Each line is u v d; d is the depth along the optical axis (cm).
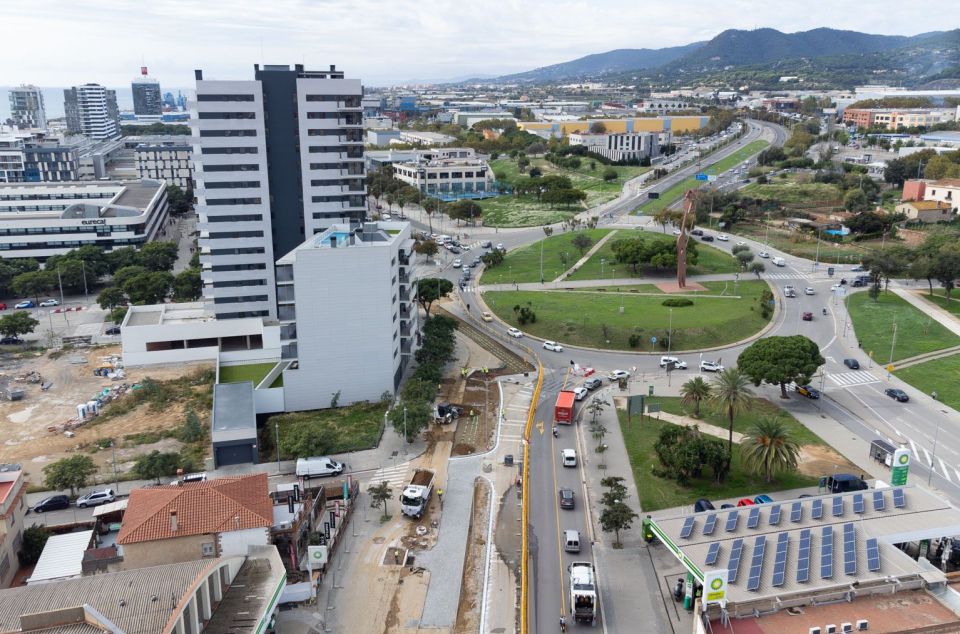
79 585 6812
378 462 11294
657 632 7494
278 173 17000
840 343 16425
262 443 12138
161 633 6044
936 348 15788
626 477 10650
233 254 16850
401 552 8981
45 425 12812
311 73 17762
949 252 18725
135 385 14212
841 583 6906
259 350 15288
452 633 7600
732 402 10881
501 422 12619
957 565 8194
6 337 17212
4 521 8400
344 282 12775
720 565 7231
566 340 16750
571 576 8056
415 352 14800
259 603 7206
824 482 10106
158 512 7962
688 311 18038
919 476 10538
